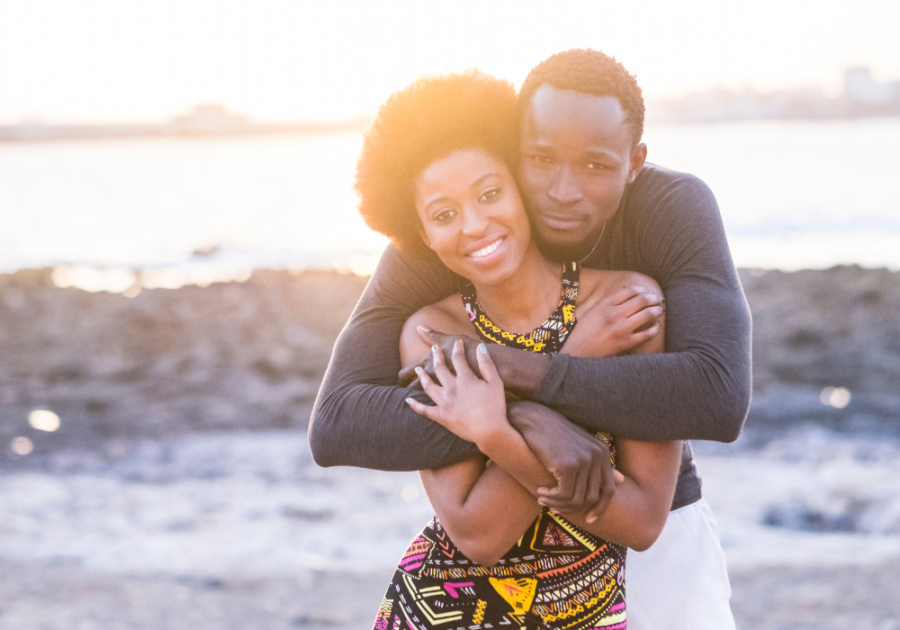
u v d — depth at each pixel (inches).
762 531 318.7
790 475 392.8
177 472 438.6
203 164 4222.4
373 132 69.3
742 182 2140.7
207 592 258.2
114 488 407.5
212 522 347.9
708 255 71.2
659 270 73.3
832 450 448.5
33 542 316.8
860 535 317.7
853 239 1176.2
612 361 66.4
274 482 411.2
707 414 65.3
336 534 328.5
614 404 65.1
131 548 308.0
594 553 67.9
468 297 71.7
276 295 705.0
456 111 65.2
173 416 554.6
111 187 2829.7
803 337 647.8
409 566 71.0
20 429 526.3
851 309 674.8
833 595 238.7
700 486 93.5
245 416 557.0
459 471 68.1
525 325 69.8
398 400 70.0
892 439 479.5
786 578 256.4
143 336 660.1
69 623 228.2
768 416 529.7
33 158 5007.4
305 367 634.8
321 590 261.0
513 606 67.5
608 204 66.4
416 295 76.9
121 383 605.6
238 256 1192.2
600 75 64.6
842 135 4559.5
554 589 67.2
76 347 644.1
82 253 1261.1
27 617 232.7
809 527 328.8
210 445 491.8
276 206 2116.1
